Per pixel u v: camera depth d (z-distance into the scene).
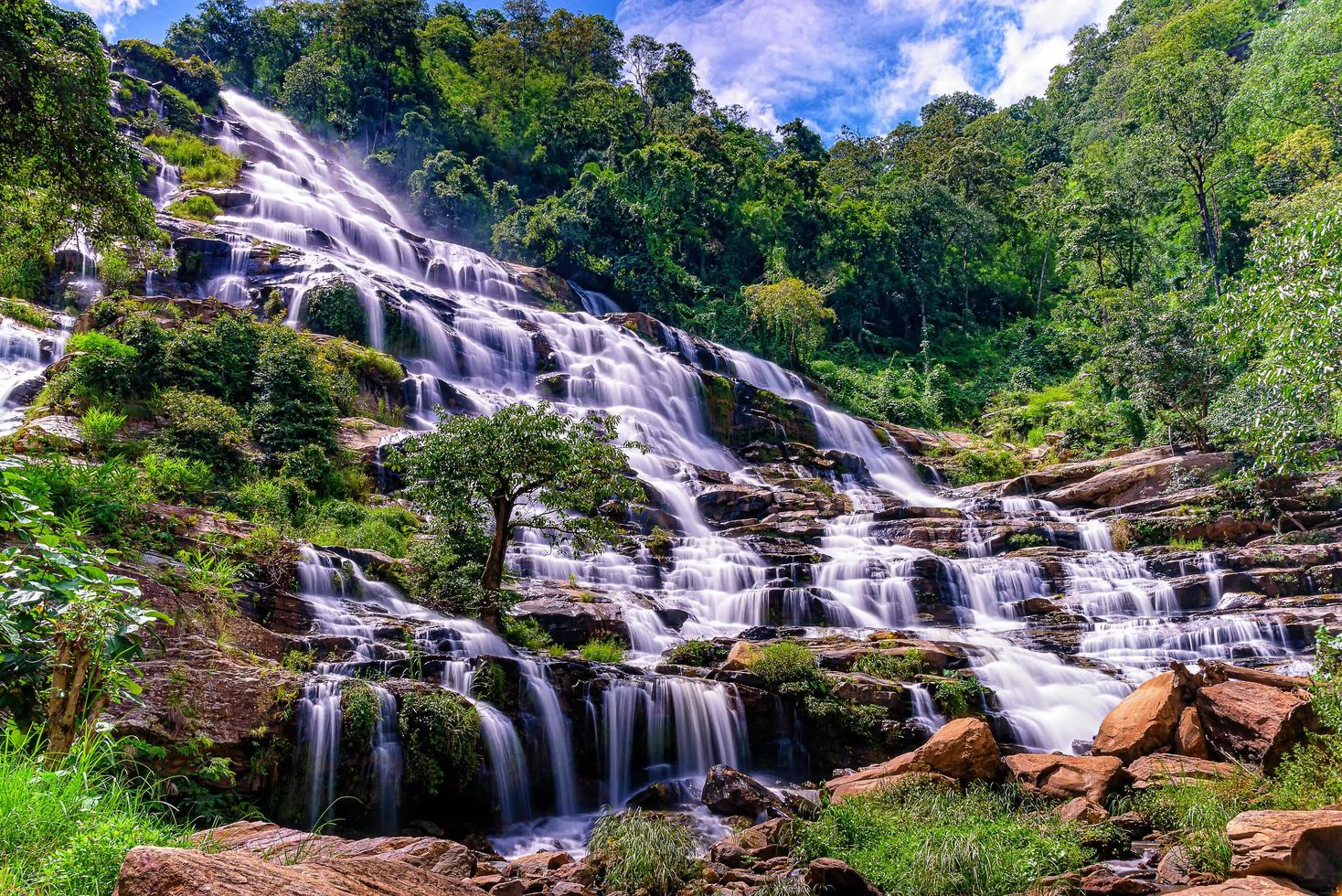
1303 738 11.14
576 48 77.12
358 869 4.15
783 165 67.38
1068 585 22.61
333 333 29.27
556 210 50.31
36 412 18.00
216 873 3.30
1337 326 10.30
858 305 64.88
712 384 37.81
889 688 14.40
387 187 56.38
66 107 11.53
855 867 8.56
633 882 8.48
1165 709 12.46
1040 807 10.49
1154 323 33.34
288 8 67.06
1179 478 28.12
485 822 11.34
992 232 70.00
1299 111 51.88
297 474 19.56
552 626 16.73
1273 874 6.98
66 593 4.95
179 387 20.34
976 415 53.41
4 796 4.27
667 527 25.56
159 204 37.69
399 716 10.65
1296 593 20.55
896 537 26.20
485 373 33.06
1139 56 92.81
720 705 13.98
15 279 25.61
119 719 8.20
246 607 12.36
